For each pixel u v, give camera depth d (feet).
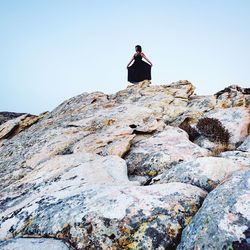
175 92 65.36
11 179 34.88
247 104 53.42
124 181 25.62
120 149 35.29
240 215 12.93
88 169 26.45
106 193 17.98
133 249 14.30
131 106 56.03
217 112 46.80
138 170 31.30
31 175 29.73
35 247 14.33
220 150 36.70
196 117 50.37
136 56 71.10
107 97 70.38
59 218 16.55
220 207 13.80
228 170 20.35
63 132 47.39
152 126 43.52
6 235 17.12
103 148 37.88
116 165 29.01
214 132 41.34
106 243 14.65
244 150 32.42
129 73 73.05
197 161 21.77
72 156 32.32
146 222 15.23
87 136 43.24
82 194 18.85
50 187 23.86
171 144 35.40
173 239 14.70
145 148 35.50
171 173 22.36
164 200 16.62
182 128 47.83
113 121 48.60
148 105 57.47
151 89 67.97
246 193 14.12
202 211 14.40
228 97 57.52
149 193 17.51
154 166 30.76
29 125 70.49
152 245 14.38
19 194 24.67
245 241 11.73
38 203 19.40
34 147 44.52
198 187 19.08
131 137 39.06
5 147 52.90
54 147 41.37
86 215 15.98
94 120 50.75
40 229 16.42
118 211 15.85
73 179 24.44
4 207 22.00
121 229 15.01
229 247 11.78
